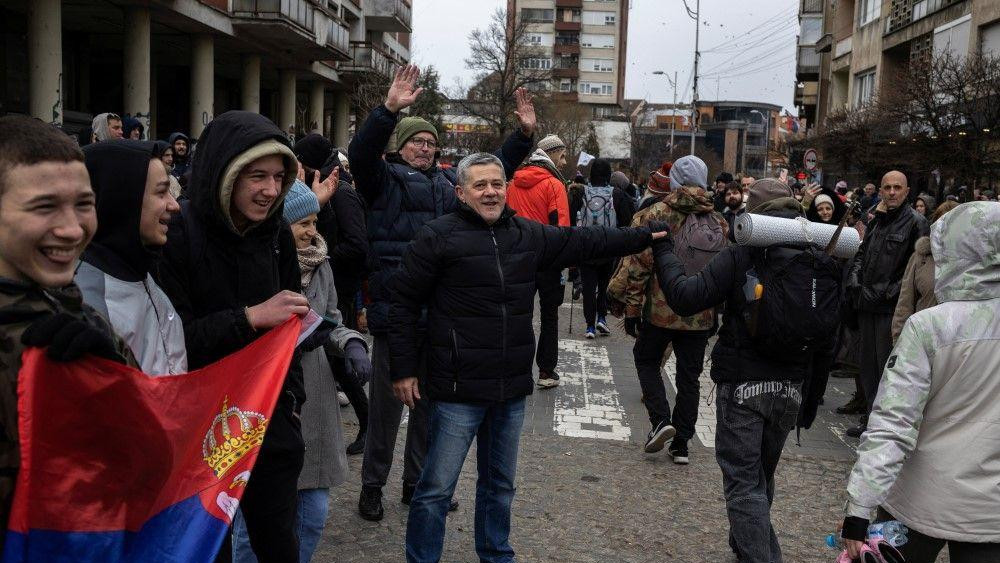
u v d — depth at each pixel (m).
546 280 7.96
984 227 2.84
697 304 4.08
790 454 6.48
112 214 2.30
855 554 2.90
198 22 24.92
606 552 4.58
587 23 109.25
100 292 2.25
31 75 19.75
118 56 33.03
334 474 3.67
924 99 19.58
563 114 72.50
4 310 1.58
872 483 2.86
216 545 2.23
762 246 3.94
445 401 3.91
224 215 2.72
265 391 2.58
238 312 2.70
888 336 6.72
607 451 6.34
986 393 2.86
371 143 4.63
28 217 1.63
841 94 41.38
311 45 31.17
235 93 41.25
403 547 4.51
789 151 36.19
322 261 3.76
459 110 50.72
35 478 1.73
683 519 5.08
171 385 2.13
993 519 2.84
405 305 3.97
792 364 4.06
